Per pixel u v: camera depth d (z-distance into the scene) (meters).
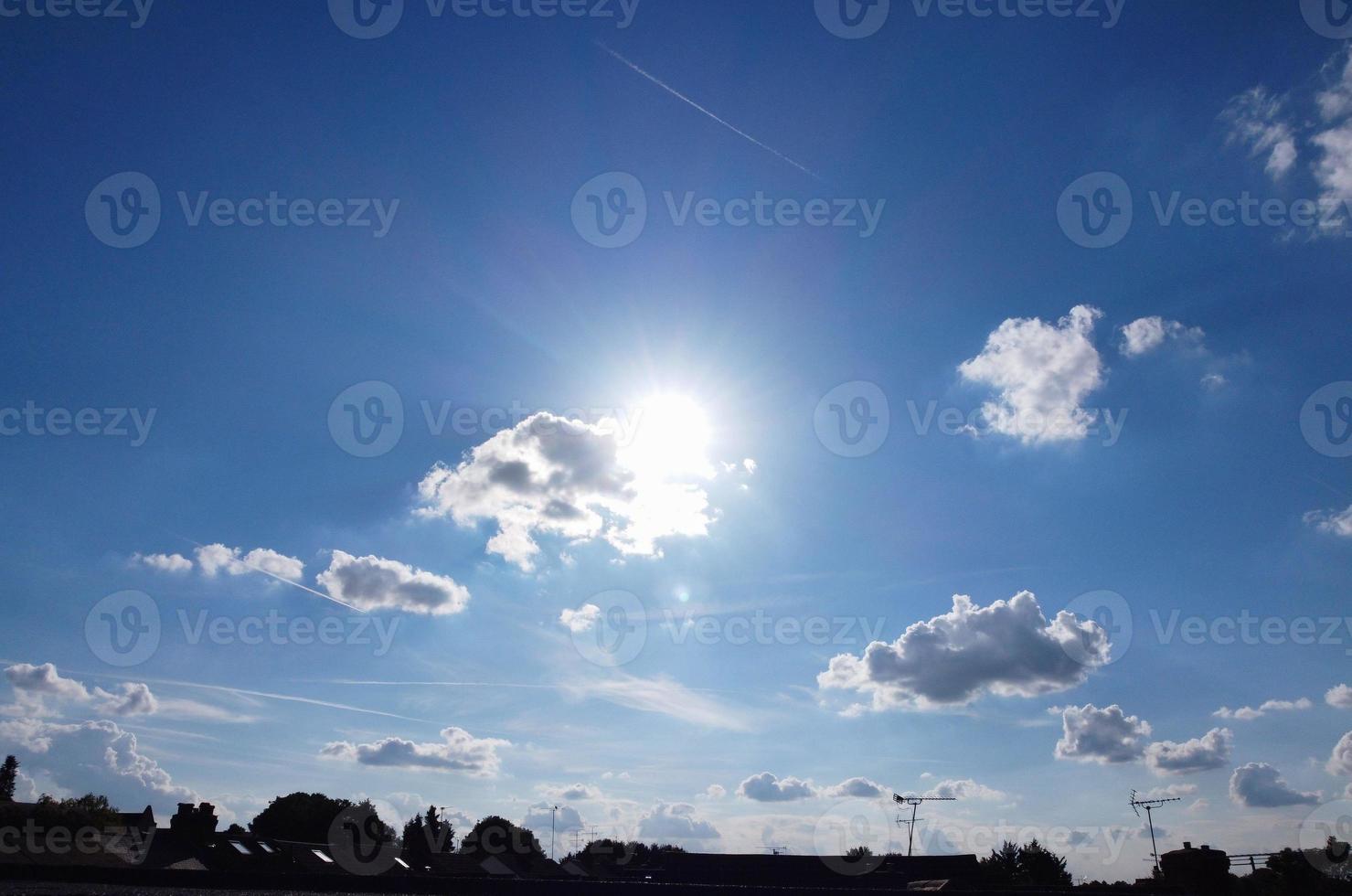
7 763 104.69
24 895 35.94
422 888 39.31
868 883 76.19
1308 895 63.72
